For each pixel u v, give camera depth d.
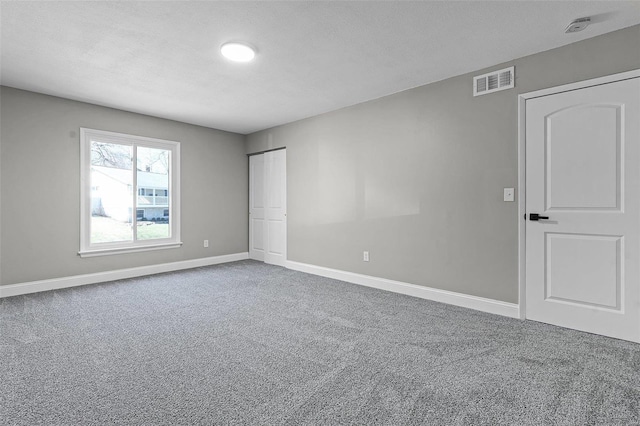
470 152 3.07
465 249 3.11
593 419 1.49
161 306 3.12
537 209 2.69
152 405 1.60
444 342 2.31
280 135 5.10
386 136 3.74
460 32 2.39
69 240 3.85
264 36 2.45
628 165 2.29
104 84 3.39
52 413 1.53
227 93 3.69
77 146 3.91
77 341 2.33
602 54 2.39
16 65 2.93
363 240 3.98
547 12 2.13
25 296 3.44
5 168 3.43
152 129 4.59
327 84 3.41
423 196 3.41
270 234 5.38
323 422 1.47
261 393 1.70
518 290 2.78
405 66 2.97
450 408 1.57
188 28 2.33
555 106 2.59
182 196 4.94
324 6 2.07
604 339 2.34
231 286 3.88
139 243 4.50
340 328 2.58
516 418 1.50
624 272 2.32
